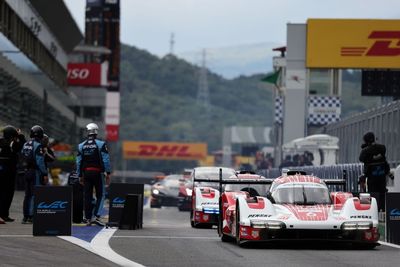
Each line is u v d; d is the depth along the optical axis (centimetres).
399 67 15988
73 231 5822
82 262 3947
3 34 14862
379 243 5034
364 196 5041
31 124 18812
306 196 5191
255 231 4862
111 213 6719
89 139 6494
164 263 4016
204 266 3928
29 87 18275
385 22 16012
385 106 12069
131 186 6719
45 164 6456
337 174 9406
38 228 5206
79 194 6944
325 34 16188
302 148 16162
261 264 4031
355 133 14525
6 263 3756
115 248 4666
